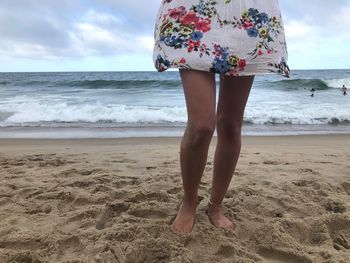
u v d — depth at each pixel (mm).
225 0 2064
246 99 2338
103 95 18172
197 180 2350
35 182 3723
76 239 2404
